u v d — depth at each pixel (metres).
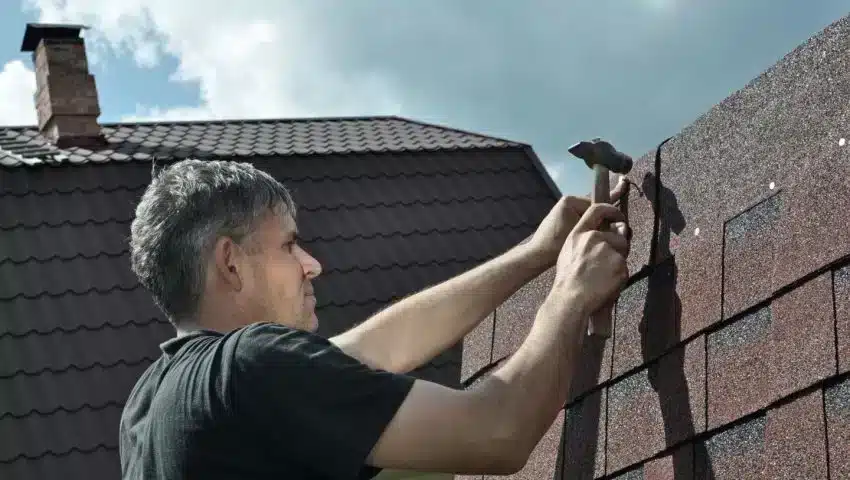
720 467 2.34
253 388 1.98
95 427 8.65
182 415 2.04
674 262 2.60
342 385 1.98
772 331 2.24
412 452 1.98
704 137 2.59
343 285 10.13
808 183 2.23
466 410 2.01
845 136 2.16
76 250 9.95
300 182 11.05
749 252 2.36
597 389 2.82
